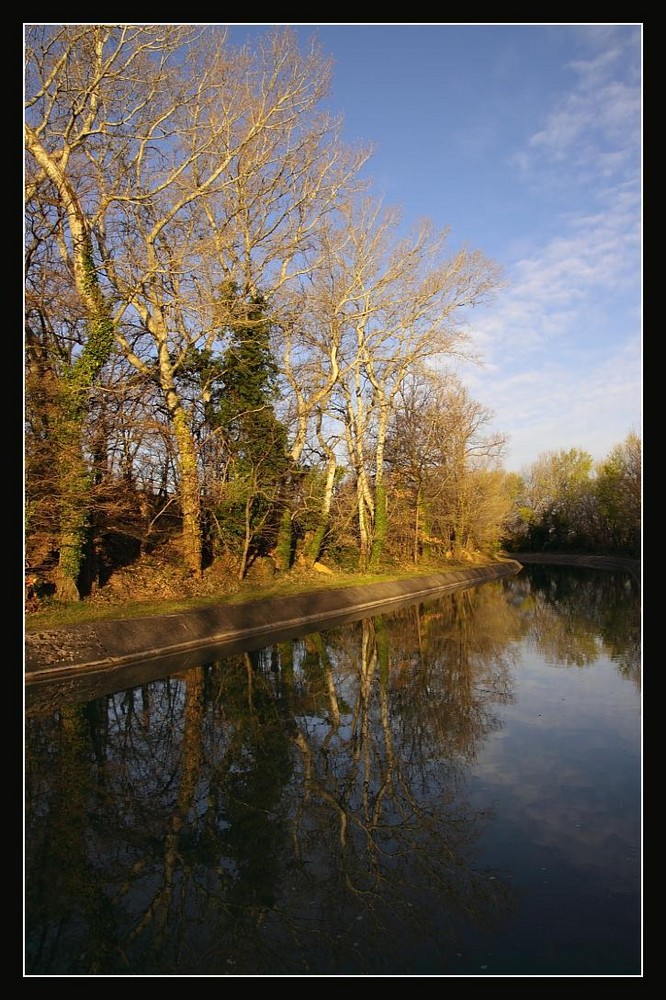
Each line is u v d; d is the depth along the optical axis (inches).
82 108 735.1
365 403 1539.1
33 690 523.5
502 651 722.8
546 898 223.6
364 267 1261.1
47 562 781.9
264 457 1072.2
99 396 732.0
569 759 363.3
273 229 1066.1
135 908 228.5
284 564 1258.0
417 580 1608.0
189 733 433.4
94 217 786.8
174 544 1077.8
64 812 308.2
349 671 630.5
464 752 380.5
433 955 195.8
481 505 2279.8
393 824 289.0
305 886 238.5
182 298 860.0
